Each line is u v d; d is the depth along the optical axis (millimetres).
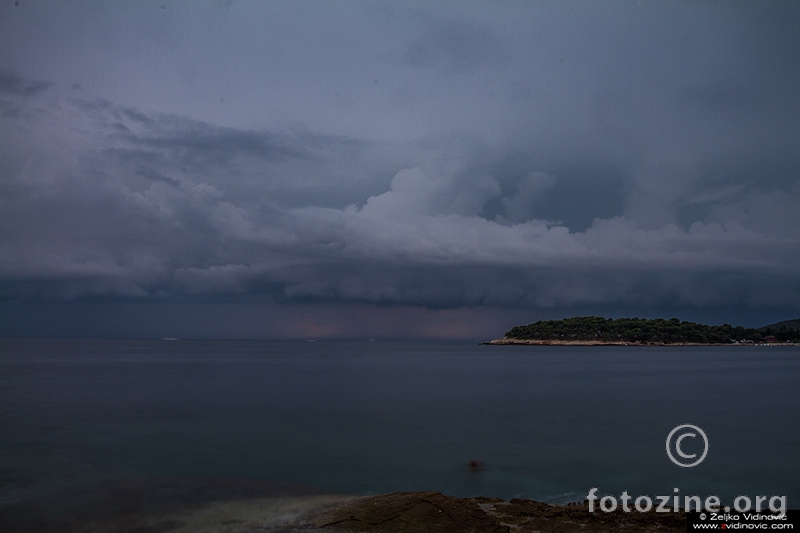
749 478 21219
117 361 121438
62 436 29516
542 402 45344
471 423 33938
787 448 26516
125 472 22047
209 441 28250
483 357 170500
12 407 40969
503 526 14750
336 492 19328
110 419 35219
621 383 66438
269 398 47531
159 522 15992
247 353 197250
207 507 17422
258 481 20719
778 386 62250
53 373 80312
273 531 15016
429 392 53812
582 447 26797
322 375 79375
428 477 21391
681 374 85688
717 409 40812
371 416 36719
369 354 198625
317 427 32406
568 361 140625
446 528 14562
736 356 181875
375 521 15203
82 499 18344
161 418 35719
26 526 15781
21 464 23406
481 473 22000
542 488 19953
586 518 15664
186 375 76938
